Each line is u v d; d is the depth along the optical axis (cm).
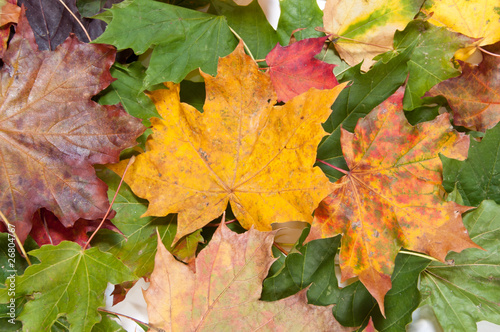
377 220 43
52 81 42
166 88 44
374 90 44
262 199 43
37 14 43
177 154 43
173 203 43
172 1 47
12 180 41
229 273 42
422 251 43
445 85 45
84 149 42
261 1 48
